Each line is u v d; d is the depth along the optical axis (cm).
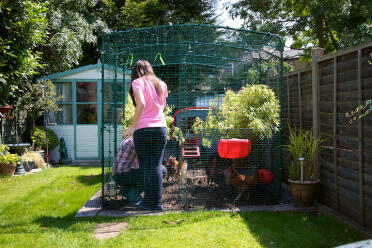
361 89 290
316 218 333
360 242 113
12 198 448
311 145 391
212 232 296
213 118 406
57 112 836
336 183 342
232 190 432
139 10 1427
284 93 527
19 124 777
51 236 292
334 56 339
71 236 294
